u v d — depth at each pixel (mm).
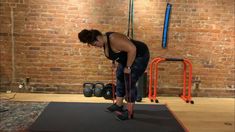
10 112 3947
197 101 5000
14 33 5043
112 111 4055
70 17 5055
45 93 5172
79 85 5211
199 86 5270
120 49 3465
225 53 5238
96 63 5191
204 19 5148
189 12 5117
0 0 4949
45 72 5168
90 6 5039
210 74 5273
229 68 5258
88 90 4945
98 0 5027
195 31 5172
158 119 3902
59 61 5156
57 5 5008
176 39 5180
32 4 4984
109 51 3521
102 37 3492
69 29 5082
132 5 5012
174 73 5246
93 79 5227
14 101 4523
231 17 5168
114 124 3625
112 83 4941
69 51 5141
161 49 5195
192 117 4074
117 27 5102
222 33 5191
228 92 5270
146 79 5105
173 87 5270
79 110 4156
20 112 3959
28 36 5066
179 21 5137
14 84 5160
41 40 5086
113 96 4738
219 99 5203
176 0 5082
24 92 5172
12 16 4996
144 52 3688
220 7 5133
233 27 5188
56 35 5086
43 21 5039
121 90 3918
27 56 5117
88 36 3420
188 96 4969
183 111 4355
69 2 5012
